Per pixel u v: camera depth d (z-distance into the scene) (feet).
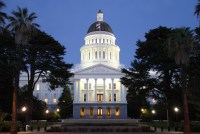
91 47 449.48
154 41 196.24
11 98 196.44
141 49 201.26
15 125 124.57
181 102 194.49
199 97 158.20
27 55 195.11
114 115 364.58
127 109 374.43
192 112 209.77
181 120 216.95
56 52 202.49
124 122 263.49
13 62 185.47
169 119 195.52
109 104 369.71
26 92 227.20
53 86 212.02
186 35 142.10
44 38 205.57
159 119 305.94
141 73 198.49
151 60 193.36
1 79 183.42
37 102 294.25
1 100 197.88
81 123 246.47
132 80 199.21
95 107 370.12
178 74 192.24
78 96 378.12
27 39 138.82
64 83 212.02
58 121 300.40
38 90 451.53
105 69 380.37
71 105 386.52
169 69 187.83
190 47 139.54
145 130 158.92
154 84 195.00
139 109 364.17
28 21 139.03
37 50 194.80
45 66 200.75
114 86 393.50
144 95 201.16
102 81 394.73
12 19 138.62
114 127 191.93
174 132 150.92
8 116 201.67
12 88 196.24
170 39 142.61
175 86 191.42
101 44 448.24
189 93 159.02
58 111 365.61
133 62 201.98
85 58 453.99
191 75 172.35
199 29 173.27
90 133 145.48
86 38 474.49
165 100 205.57
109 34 470.39
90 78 379.55
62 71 203.00
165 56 186.50
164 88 197.16
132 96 206.69
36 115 295.48
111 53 454.81
